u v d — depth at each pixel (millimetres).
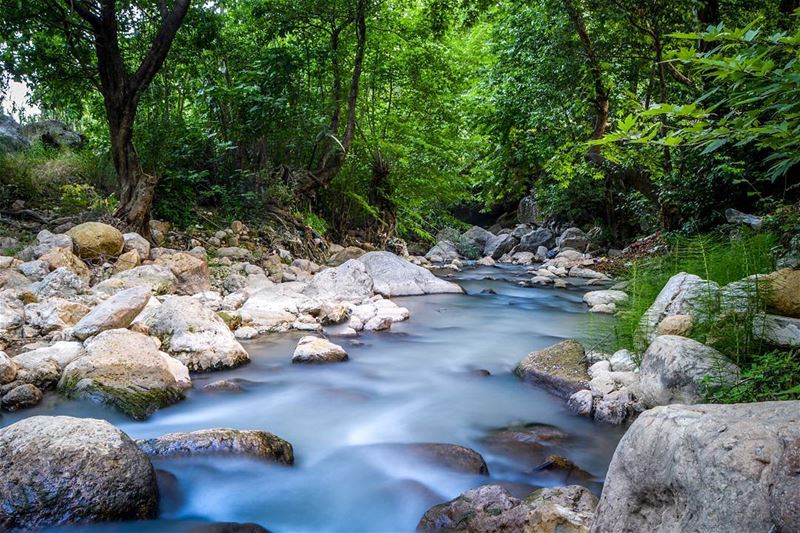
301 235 12656
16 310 5812
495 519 2631
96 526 2662
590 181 17703
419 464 3500
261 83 12672
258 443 3463
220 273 9188
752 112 1948
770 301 4324
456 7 13258
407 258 16219
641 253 13531
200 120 13039
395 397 4785
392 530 2900
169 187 10969
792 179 9391
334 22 13406
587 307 9414
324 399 4699
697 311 4684
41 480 2648
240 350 5508
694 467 1694
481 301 9922
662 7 9695
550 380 4926
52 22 9523
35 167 10953
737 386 3557
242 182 12453
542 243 19609
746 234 6734
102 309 5461
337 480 3363
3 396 4137
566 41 11531
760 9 9695
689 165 10398
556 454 3670
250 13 13195
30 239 8500
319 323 7328
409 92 15883
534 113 12609
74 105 11570
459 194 18453
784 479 1421
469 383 5180
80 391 4168
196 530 2770
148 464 2969
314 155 14406
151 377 4426
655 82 11891
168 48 9461
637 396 4215
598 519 2066
